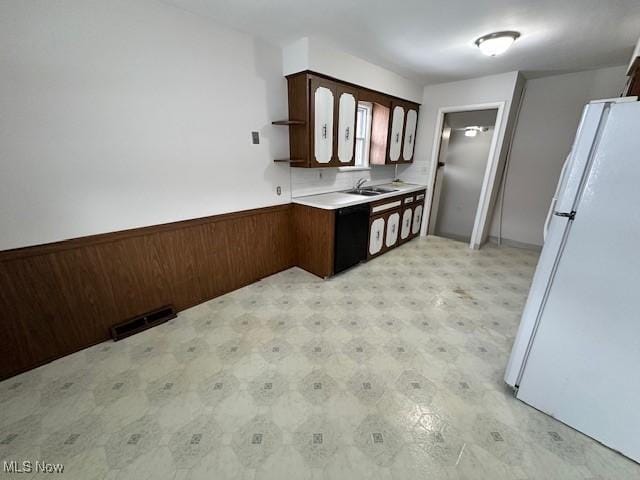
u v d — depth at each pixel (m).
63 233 1.75
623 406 1.22
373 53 2.74
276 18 2.08
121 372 1.73
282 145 2.84
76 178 1.74
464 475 1.19
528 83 3.62
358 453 1.27
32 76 1.51
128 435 1.34
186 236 2.31
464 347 1.97
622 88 3.05
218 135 2.34
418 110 4.09
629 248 1.10
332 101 2.76
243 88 2.42
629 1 1.75
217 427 1.39
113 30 1.71
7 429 1.37
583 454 1.27
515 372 1.53
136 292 2.12
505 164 3.98
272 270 3.08
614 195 1.10
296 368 1.77
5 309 1.61
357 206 3.00
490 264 3.42
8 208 1.55
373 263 3.44
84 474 1.19
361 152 3.88
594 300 1.21
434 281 2.97
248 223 2.73
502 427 1.40
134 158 1.94
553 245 1.29
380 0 1.81
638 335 1.13
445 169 5.16
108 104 1.77
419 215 4.34
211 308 2.45
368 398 1.56
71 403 1.51
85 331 1.93
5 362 1.65
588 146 1.14
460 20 2.07
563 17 1.99
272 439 1.33
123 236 1.97
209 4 1.90
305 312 2.39
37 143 1.58
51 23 1.52
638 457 1.22
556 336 1.35
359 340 2.04
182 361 1.82
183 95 2.08
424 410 1.49
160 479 1.17
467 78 3.57
